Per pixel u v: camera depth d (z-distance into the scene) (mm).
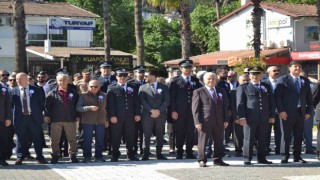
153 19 57375
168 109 14508
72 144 13641
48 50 42312
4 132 13180
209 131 12453
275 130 14828
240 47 45406
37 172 11844
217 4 53406
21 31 21016
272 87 14094
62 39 48156
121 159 14273
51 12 47469
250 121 12742
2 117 13125
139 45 29469
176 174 11242
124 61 42188
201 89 12578
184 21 30922
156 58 55188
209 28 54750
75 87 14258
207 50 55938
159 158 14141
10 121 13188
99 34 56281
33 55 45031
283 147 14344
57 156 13586
